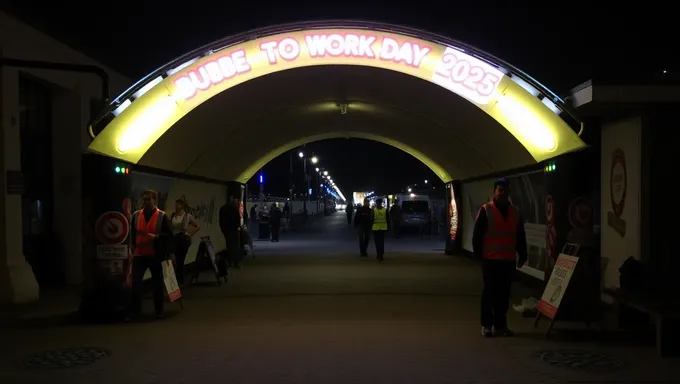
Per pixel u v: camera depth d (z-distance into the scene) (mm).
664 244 8516
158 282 9352
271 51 9352
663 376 6340
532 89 8867
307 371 6551
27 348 7551
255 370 6594
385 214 18141
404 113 14445
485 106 9477
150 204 9359
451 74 9367
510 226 8070
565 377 6320
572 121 8797
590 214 8898
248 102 12086
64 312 9797
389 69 9516
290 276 14398
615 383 6129
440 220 36094
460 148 15625
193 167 14938
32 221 11992
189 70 9250
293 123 16656
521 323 8961
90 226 9141
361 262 17672
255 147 17969
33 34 11062
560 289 8125
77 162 12633
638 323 8531
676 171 8516
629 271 8203
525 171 12641
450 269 15828
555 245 8992
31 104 12039
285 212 41125
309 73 10516
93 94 13055
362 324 8891
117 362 6922
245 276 14438
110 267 9094
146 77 8930
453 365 6762
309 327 8695
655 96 8047
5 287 10305
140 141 9547
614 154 9422
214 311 9930
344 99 13531
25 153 11805
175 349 7488
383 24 9242
